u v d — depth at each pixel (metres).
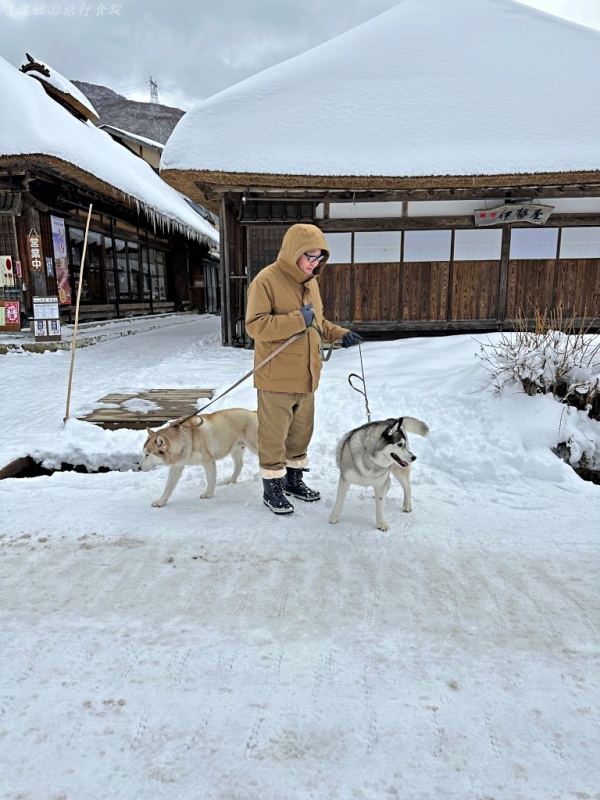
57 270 12.16
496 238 9.76
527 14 11.98
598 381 4.80
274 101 10.34
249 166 9.12
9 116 10.56
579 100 10.06
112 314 15.50
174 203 19.98
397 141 9.65
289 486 3.66
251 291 3.22
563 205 9.61
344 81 10.77
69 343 11.08
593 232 9.60
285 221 9.81
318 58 11.34
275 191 9.63
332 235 10.02
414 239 9.88
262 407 3.28
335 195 9.68
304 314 3.10
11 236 11.13
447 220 9.69
